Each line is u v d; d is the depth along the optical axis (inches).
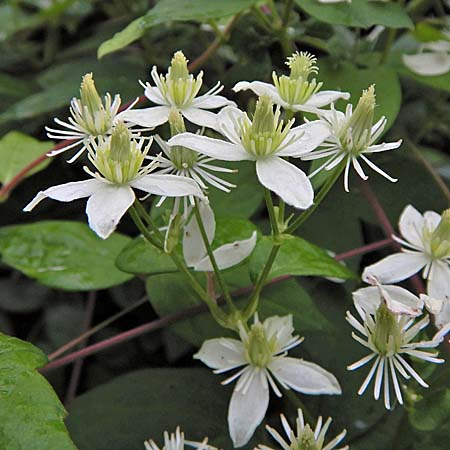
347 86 7.7
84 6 10.0
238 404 6.4
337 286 7.6
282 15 8.4
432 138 9.5
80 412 7.1
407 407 6.4
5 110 9.2
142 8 9.6
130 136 5.8
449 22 8.8
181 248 6.9
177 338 8.1
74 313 8.6
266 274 6.5
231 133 6.0
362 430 7.0
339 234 8.0
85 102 6.2
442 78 8.0
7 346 6.0
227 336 7.1
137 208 6.3
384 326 6.0
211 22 8.1
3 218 8.8
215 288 7.1
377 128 6.1
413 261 6.6
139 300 8.0
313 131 6.1
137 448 7.0
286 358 6.5
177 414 7.1
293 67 6.4
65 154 8.6
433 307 6.0
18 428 5.5
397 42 8.8
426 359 6.0
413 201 8.2
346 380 7.1
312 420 6.7
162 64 9.0
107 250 7.6
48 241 7.6
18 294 8.7
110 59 9.0
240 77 8.3
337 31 8.3
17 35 10.1
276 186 5.9
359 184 8.0
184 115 6.3
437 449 6.4
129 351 8.4
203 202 6.2
